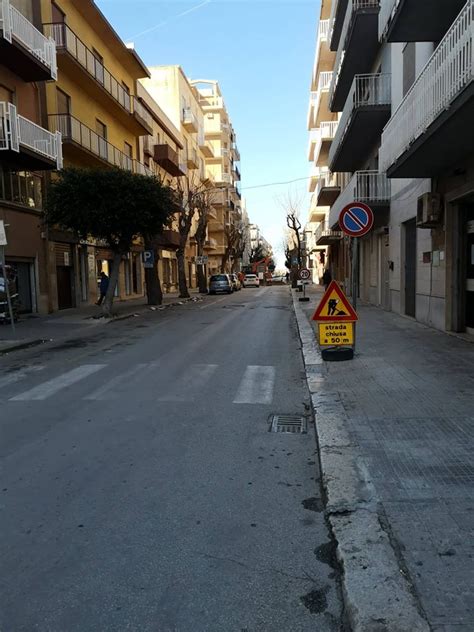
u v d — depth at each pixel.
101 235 18.64
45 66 18.02
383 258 18.48
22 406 6.65
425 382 6.81
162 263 41.59
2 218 17.39
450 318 11.24
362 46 18.33
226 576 2.92
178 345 11.75
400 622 2.36
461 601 2.48
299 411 6.23
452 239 11.05
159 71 45.69
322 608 2.64
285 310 21.56
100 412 6.26
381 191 17.42
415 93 9.50
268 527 3.46
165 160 36.75
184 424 5.73
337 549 3.02
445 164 10.46
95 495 3.98
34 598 2.77
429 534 3.08
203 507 3.76
